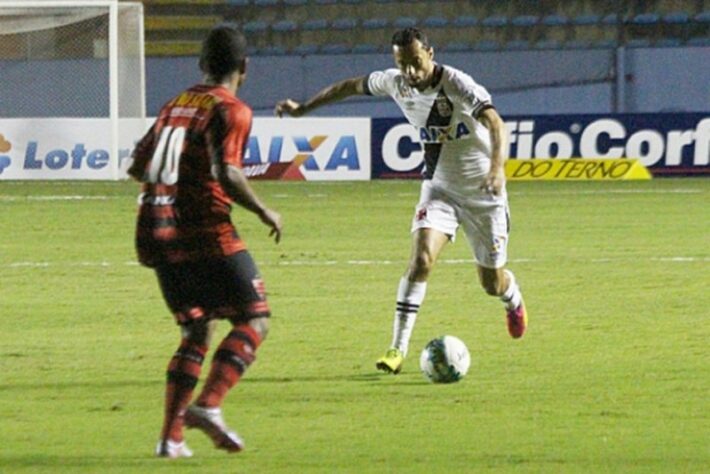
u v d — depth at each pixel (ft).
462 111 77.87
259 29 281.33
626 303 107.96
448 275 125.18
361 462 57.31
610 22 278.67
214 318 57.26
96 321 99.96
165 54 278.46
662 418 66.85
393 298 110.83
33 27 230.27
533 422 65.98
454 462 57.36
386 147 224.53
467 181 79.66
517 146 225.56
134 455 58.49
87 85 232.12
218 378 54.95
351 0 285.23
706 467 56.39
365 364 82.69
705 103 257.75
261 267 130.31
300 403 70.74
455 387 75.20
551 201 193.06
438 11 285.23
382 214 177.58
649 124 225.35
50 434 63.16
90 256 138.51
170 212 56.24
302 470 55.72
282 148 223.71
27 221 169.89
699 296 111.45
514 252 140.87
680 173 226.79
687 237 152.87
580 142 225.76
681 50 256.93
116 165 223.71
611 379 77.41
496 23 280.72
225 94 56.29
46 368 81.41
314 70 263.70
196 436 63.00
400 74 79.30
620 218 171.94
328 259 136.05
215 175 55.26
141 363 83.10
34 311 104.78
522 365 81.97
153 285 118.73
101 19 231.09
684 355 85.20
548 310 104.63
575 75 260.01
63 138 223.71
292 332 94.68
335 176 224.33
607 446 60.64
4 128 223.30
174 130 56.24
